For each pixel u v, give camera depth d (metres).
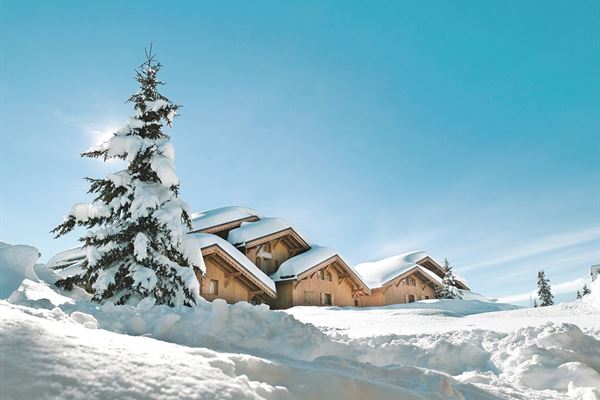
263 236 28.73
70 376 2.02
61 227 13.43
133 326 5.77
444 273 42.47
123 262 13.43
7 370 1.92
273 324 5.91
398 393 3.27
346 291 33.19
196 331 5.62
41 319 2.79
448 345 7.41
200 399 2.13
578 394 5.21
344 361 4.61
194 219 29.52
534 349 6.64
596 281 17.58
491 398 4.33
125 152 14.60
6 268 8.12
